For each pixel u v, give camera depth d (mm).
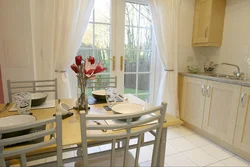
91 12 2197
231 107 2037
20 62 2014
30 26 1983
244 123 1907
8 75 2006
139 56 2846
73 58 2191
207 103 2355
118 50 2635
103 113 1291
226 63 2604
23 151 696
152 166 1067
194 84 2562
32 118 1024
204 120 2424
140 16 2740
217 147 2211
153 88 3043
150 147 2168
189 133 2590
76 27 2139
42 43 2111
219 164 1869
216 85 2207
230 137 2074
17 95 1211
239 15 2490
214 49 2914
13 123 1010
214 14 2615
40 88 2162
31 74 2072
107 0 2469
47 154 930
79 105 1321
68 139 880
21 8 1926
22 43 1984
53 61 2107
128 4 2627
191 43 3025
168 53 2670
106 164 1119
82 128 763
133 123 841
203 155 2029
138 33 2768
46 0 1999
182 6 2846
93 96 1681
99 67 1270
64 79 2162
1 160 681
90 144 1082
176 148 2172
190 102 2662
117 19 2553
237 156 2018
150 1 2553
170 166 1824
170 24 2602
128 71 2805
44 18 2035
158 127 957
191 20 2955
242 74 2467
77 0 2055
